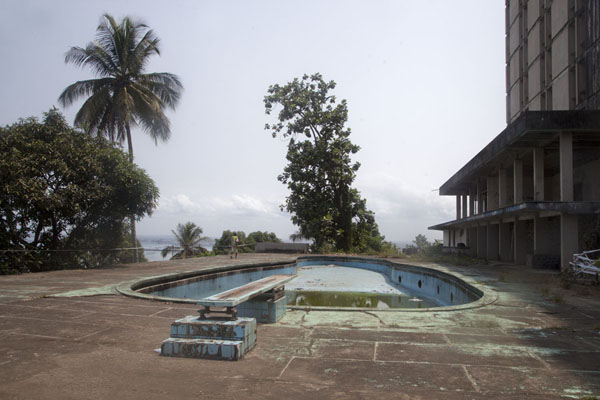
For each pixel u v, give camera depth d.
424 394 3.06
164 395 3.04
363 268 21.84
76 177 15.09
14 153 13.61
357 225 32.72
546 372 3.55
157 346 4.32
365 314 6.06
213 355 3.88
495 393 3.08
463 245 25.19
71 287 8.91
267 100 32.16
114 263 17.89
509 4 25.98
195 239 31.88
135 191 16.30
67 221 15.83
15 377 3.39
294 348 4.28
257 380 3.35
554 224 14.43
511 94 25.30
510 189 20.98
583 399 2.95
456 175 22.81
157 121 21.84
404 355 4.04
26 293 7.98
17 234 14.31
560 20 18.03
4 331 4.95
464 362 3.83
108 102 21.08
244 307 5.64
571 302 7.25
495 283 9.91
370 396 3.03
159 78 22.70
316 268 21.62
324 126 31.09
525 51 22.75
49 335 4.76
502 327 5.26
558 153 15.66
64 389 3.14
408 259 21.25
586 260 9.97
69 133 15.75
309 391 3.13
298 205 30.33
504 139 14.16
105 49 21.42
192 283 12.65
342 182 31.02
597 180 15.90
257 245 31.58
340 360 3.88
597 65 15.29
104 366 3.68
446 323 5.48
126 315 5.90
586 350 4.23
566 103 17.38
